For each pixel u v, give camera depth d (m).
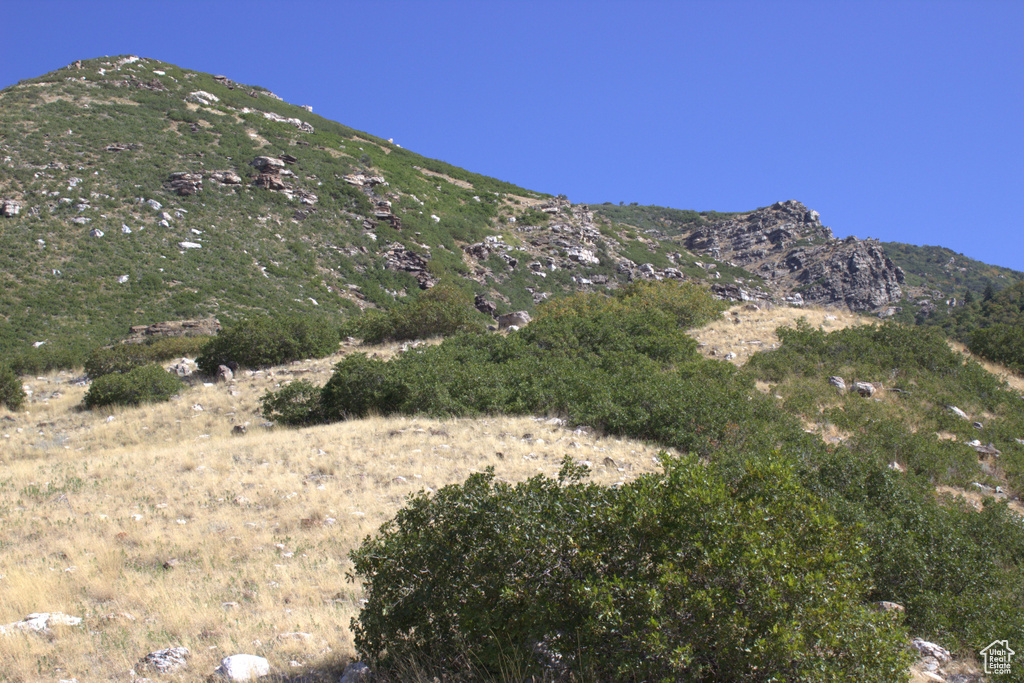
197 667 4.47
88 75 59.66
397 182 61.72
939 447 11.21
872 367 14.97
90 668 4.42
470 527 4.31
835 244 92.50
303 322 21.05
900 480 8.83
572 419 11.78
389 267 45.50
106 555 6.77
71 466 10.60
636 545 3.99
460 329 21.59
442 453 10.19
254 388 17.20
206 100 63.91
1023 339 17.05
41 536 7.49
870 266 84.62
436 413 12.76
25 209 35.09
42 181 38.50
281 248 41.97
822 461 8.99
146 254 34.81
